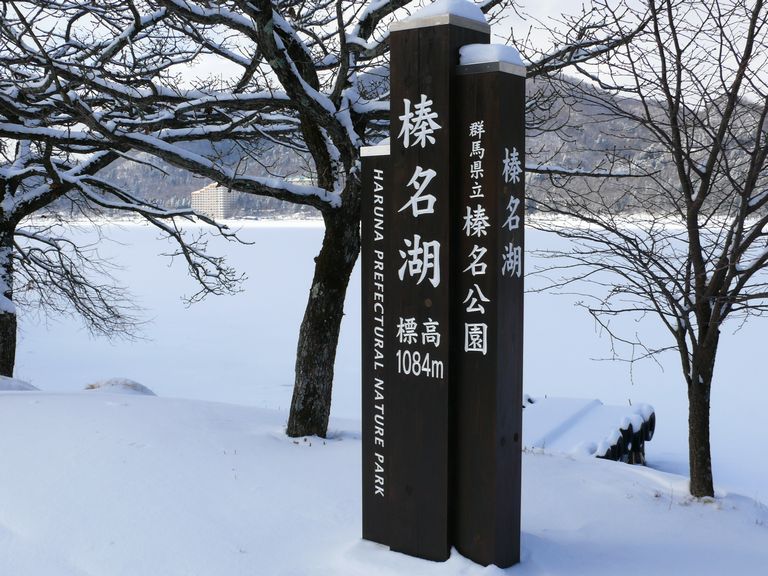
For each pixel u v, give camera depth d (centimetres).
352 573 566
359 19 960
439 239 564
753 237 690
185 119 1120
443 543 571
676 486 809
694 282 828
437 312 568
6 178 1555
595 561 594
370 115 977
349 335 4822
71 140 1064
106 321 2152
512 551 570
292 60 851
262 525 652
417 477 582
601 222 786
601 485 785
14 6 766
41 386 3194
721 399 2855
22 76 968
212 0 851
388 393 596
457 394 571
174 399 1116
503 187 547
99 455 787
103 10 1159
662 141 713
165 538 625
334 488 739
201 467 776
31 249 1847
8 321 1612
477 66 547
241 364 3859
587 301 6219
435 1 567
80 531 635
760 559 613
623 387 3178
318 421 961
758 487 1669
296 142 1288
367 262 608
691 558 608
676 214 777
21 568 582
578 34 868
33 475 737
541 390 3125
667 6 659
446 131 555
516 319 568
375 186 600
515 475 572
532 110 978
